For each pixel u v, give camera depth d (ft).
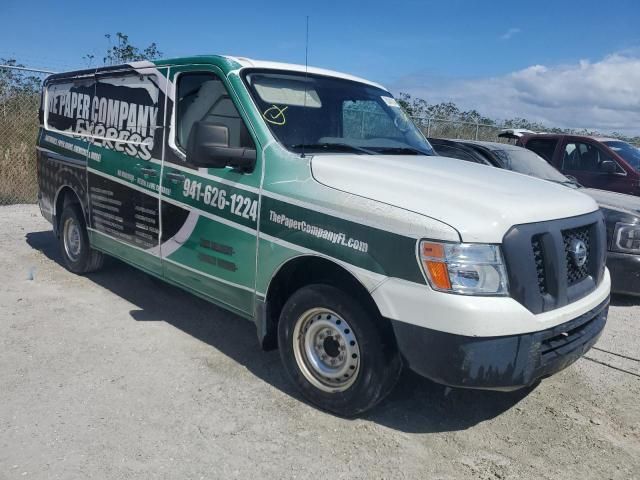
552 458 11.35
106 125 18.60
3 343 15.47
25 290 19.90
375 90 17.01
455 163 14.51
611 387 14.49
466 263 10.16
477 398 13.56
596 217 12.92
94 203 19.30
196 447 11.14
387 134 15.84
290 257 12.35
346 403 12.00
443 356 10.26
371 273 11.00
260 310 13.25
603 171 31.48
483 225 10.34
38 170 23.32
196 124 13.00
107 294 19.83
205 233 14.46
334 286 11.94
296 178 12.50
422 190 11.18
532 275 10.57
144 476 10.22
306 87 15.05
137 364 14.56
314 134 14.02
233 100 13.98
